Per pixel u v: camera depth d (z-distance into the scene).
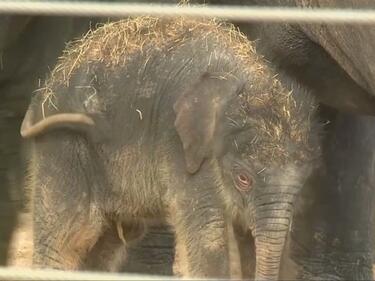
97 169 7.25
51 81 7.43
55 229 7.30
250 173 6.62
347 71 8.06
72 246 7.34
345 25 7.81
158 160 7.04
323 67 8.49
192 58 7.02
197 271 6.87
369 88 7.91
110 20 8.29
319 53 8.45
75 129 7.21
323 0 7.64
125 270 8.48
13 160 8.72
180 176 6.90
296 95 7.58
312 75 8.59
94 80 7.23
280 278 7.34
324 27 8.10
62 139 7.25
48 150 7.30
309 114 7.23
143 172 7.13
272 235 6.59
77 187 7.25
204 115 6.72
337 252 9.17
